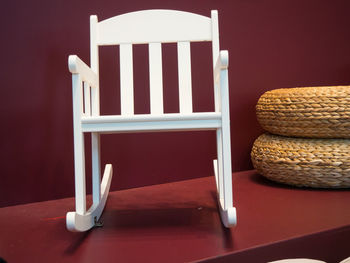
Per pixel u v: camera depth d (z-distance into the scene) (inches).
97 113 41.4
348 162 44.4
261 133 59.8
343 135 46.1
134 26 43.1
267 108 49.9
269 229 33.1
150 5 51.4
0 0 43.8
